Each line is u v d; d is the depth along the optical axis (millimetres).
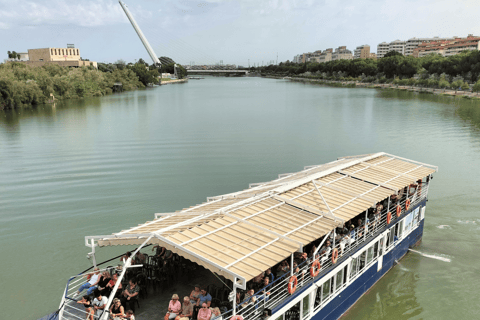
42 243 34500
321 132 84062
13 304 25953
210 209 22281
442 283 27359
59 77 176625
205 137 80188
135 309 18016
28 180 52219
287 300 17969
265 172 55125
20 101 140375
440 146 68125
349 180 27047
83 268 30422
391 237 28234
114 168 57531
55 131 88062
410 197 30422
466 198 43312
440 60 197250
